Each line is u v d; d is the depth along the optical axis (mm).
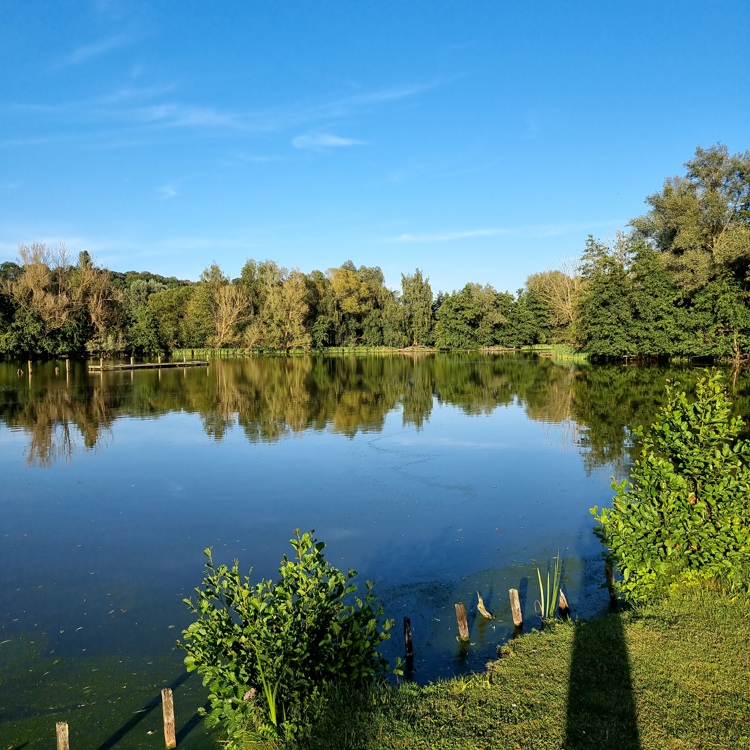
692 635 7105
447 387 40688
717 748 5176
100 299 67188
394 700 6297
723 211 43031
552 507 14656
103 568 11469
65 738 5930
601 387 37250
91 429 26047
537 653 7152
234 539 12977
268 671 5957
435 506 14914
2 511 14961
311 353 83125
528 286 89562
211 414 29891
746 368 39531
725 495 8141
